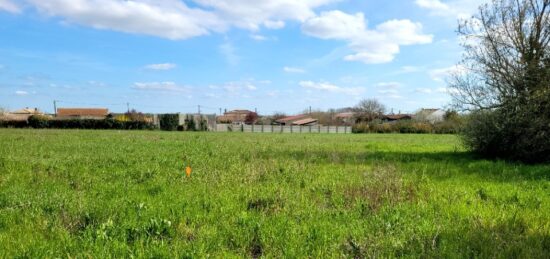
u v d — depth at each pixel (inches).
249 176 382.0
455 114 671.1
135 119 2527.1
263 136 1704.0
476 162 531.2
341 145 999.0
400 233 205.3
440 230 206.4
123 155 583.5
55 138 1056.2
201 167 454.0
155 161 507.2
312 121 4478.3
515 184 358.9
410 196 296.7
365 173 415.2
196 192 300.5
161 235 192.7
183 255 165.9
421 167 476.1
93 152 633.0
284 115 5246.1
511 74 555.8
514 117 536.4
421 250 179.6
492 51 584.1
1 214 220.2
